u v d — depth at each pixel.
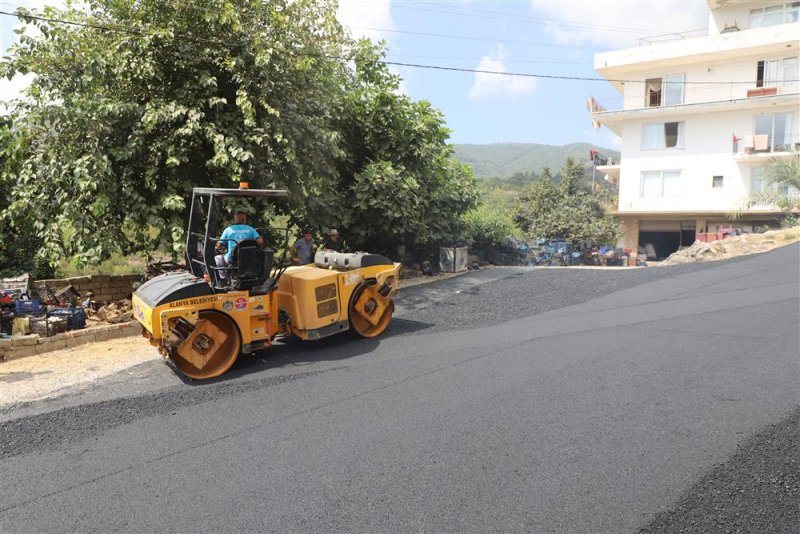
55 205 10.77
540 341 8.11
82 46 10.48
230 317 7.36
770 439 4.79
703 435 4.91
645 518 3.78
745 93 28.84
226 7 10.92
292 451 4.96
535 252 22.70
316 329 8.13
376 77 15.03
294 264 11.88
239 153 10.54
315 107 12.52
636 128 31.31
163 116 10.36
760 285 11.16
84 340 9.23
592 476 4.32
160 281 7.86
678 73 30.31
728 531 3.63
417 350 7.99
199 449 5.10
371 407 5.87
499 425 5.27
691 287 11.53
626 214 31.22
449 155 16.70
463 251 16.53
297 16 12.55
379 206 13.80
